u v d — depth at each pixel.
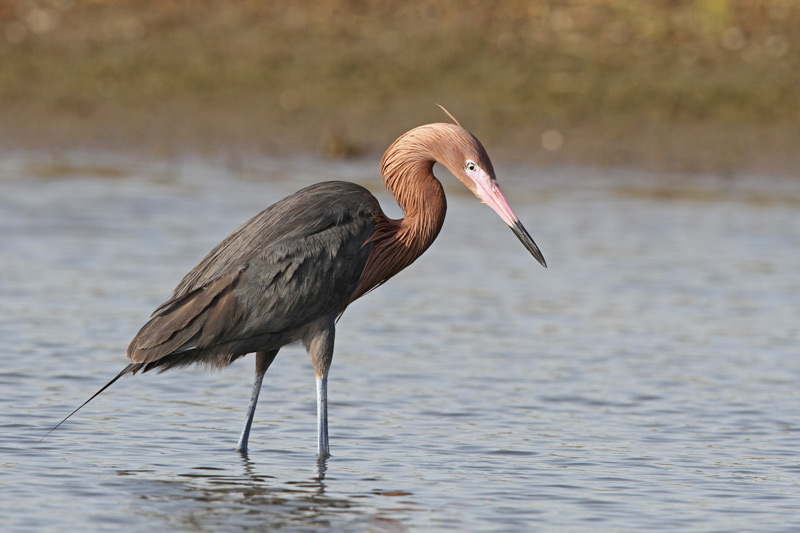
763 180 20.17
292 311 9.02
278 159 20.80
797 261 15.87
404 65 22.95
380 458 9.12
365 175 19.77
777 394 10.84
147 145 21.22
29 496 8.16
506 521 7.87
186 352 9.04
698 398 10.70
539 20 24.06
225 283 8.90
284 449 9.29
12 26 24.30
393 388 10.89
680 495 8.41
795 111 21.50
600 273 15.23
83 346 11.85
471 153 9.66
